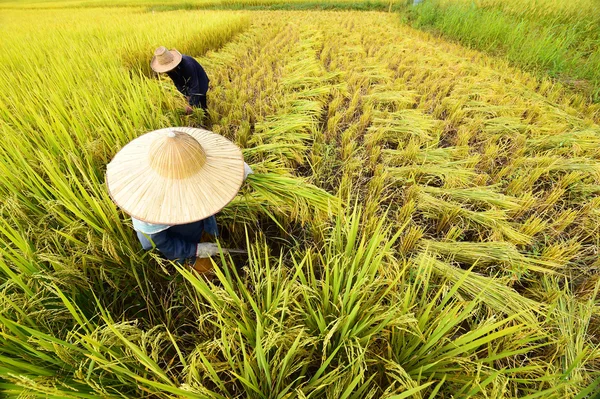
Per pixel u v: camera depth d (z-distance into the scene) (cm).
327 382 138
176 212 143
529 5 916
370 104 476
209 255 188
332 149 374
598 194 306
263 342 144
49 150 263
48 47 734
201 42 761
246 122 405
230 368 157
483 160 359
